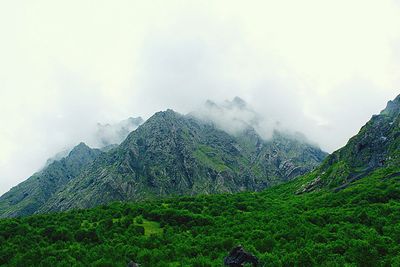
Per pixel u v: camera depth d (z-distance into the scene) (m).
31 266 109.62
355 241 106.69
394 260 92.25
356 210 150.50
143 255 113.56
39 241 134.50
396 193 166.88
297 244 116.69
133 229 151.62
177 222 168.12
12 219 177.62
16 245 126.75
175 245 127.62
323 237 118.31
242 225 150.62
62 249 125.81
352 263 94.69
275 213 175.00
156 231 157.25
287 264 100.31
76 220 176.88
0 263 115.81
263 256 106.94
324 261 97.81
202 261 107.00
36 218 181.00
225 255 113.19
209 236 138.25
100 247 123.62
